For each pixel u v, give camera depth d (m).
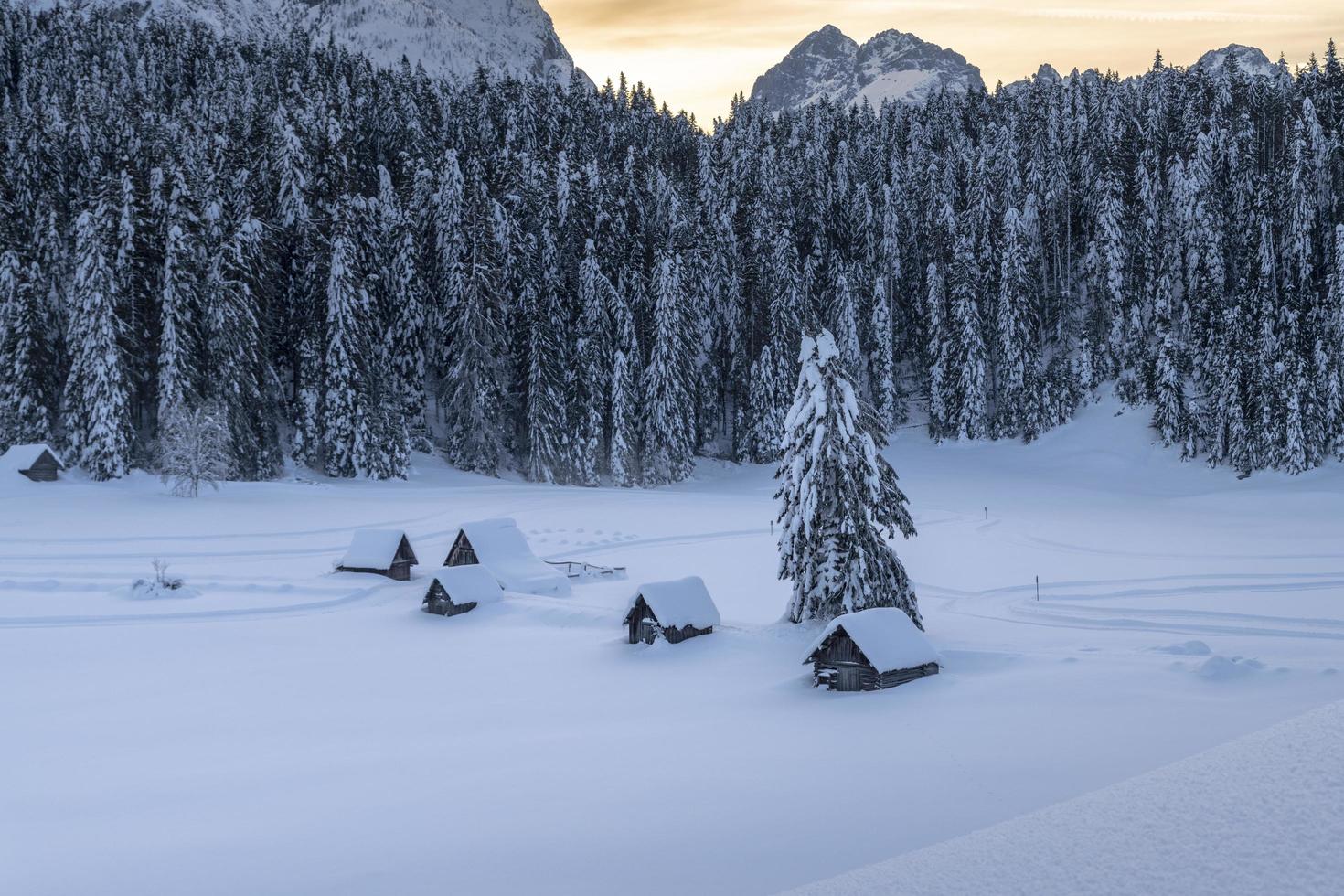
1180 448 87.38
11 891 15.04
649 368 88.50
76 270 70.06
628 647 35.38
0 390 71.38
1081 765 17.47
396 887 13.66
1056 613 38.41
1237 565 48.06
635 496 76.31
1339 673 23.47
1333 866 5.00
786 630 33.34
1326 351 81.50
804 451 32.06
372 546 50.28
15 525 56.09
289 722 27.69
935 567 50.72
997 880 5.92
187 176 78.31
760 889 12.23
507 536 50.25
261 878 14.77
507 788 19.42
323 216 82.12
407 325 86.94
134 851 16.83
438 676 32.94
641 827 15.84
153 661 35.09
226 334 71.25
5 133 87.81
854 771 18.58
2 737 26.31
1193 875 5.31
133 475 69.19
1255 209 91.00
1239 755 7.32
